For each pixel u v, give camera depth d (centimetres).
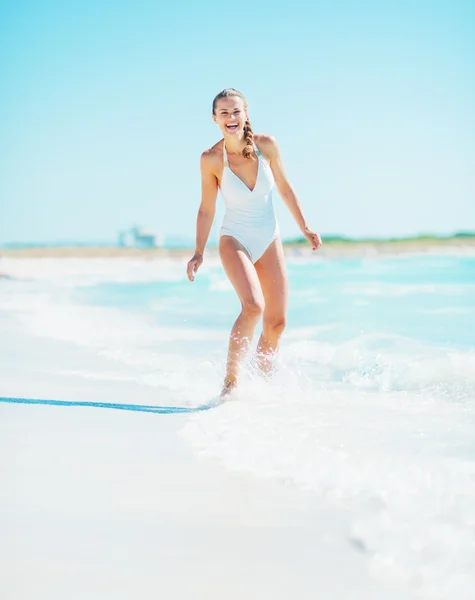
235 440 312
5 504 240
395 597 178
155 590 183
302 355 548
